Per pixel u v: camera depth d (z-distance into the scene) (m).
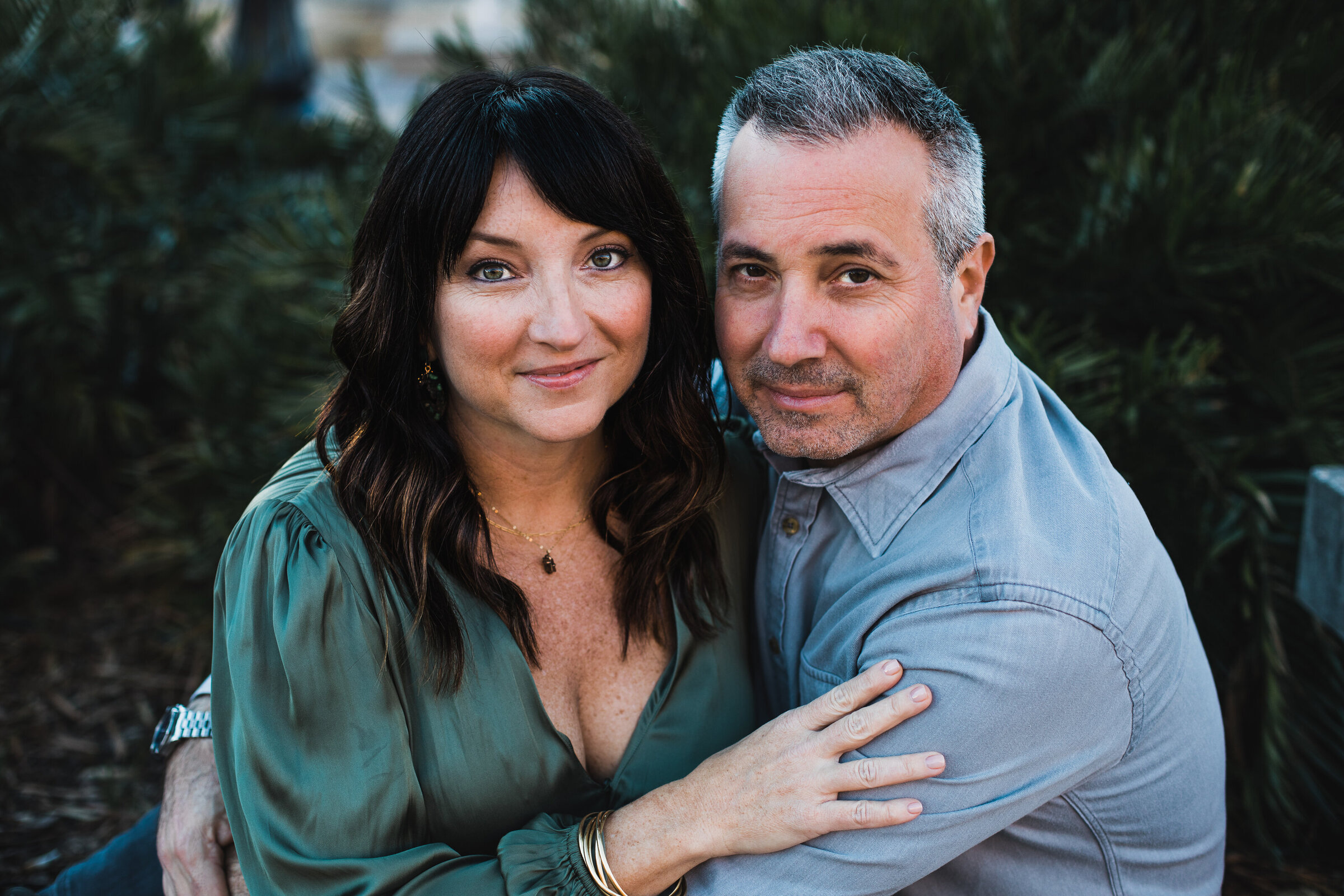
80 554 3.67
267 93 5.88
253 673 1.29
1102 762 1.31
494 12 13.68
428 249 1.23
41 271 3.49
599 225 1.24
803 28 2.68
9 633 3.28
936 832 1.24
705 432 1.46
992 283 2.48
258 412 3.16
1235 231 2.26
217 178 4.07
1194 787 1.43
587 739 1.47
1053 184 2.69
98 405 3.72
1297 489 2.31
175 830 1.53
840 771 1.21
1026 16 2.66
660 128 3.05
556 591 1.46
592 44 3.33
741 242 1.30
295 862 1.27
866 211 1.24
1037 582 1.23
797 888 1.25
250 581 1.30
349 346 1.32
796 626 1.51
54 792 2.62
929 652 1.25
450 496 1.33
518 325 1.24
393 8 14.77
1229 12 2.60
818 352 1.29
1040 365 2.16
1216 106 2.36
